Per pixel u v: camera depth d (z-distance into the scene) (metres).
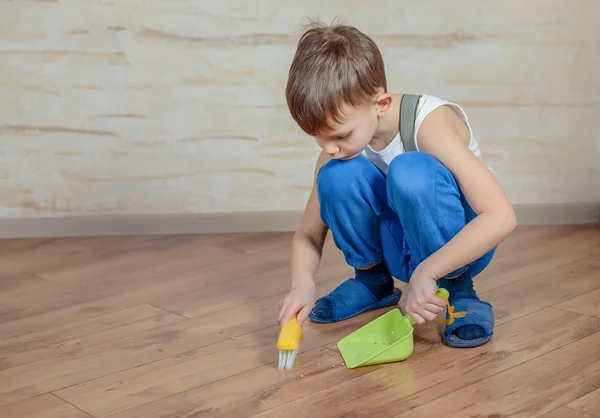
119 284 1.72
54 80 2.10
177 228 2.15
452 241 1.20
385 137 1.30
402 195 1.23
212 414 1.09
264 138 2.12
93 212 2.17
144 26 2.07
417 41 2.07
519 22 2.06
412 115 1.27
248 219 2.15
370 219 1.35
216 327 1.43
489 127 2.11
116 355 1.32
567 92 2.09
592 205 2.11
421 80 2.09
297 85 1.17
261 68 2.09
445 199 1.23
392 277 1.59
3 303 1.61
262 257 1.90
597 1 2.04
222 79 2.09
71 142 2.13
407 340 1.23
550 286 1.58
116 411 1.11
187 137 2.13
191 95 2.11
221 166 2.14
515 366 1.20
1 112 2.12
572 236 1.98
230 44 2.08
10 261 1.93
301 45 1.22
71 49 2.08
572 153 2.12
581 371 1.17
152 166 2.14
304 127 1.19
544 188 2.14
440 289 1.27
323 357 1.27
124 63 2.09
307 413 1.08
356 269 1.49
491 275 1.67
